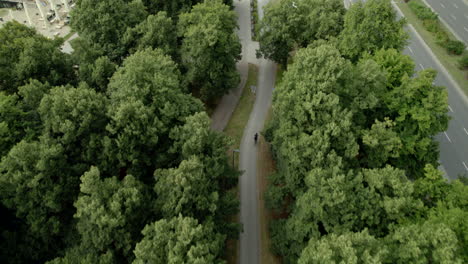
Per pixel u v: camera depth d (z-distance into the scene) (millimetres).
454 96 58969
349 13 46656
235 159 51219
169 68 41969
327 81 33656
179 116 38688
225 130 55875
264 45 61656
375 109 39594
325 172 29547
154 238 25625
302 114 34562
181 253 24266
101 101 36156
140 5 56656
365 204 28766
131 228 29750
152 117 36344
